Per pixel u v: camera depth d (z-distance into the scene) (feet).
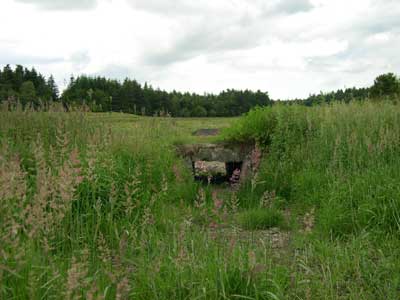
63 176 11.88
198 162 38.11
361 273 12.56
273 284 10.80
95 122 27.09
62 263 11.05
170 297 10.64
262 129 29.27
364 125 26.91
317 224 18.04
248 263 11.44
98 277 10.67
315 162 25.36
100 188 18.42
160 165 25.52
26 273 9.94
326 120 28.37
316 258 13.96
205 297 10.15
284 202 23.66
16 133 22.80
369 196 17.63
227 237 14.74
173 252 12.84
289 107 31.09
